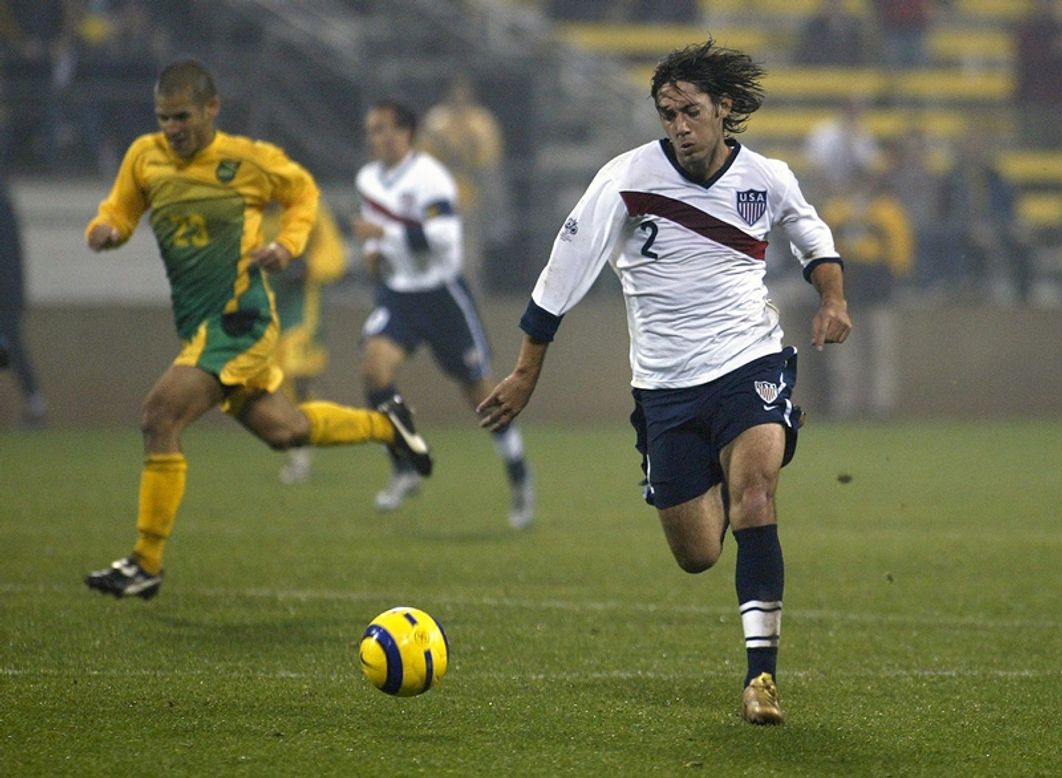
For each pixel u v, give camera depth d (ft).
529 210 209.56
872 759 52.75
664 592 88.38
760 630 58.13
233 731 55.21
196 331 79.92
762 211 61.67
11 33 204.95
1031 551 105.91
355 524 115.65
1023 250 232.12
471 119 203.82
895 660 70.38
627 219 61.21
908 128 262.47
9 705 58.54
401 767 50.90
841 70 284.20
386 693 56.75
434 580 91.15
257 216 81.20
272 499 130.41
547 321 61.11
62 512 118.73
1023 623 80.07
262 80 207.62
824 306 63.10
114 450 166.09
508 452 113.91
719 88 59.47
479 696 61.41
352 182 209.97
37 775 49.57
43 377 193.47
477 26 256.73
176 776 49.60
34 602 81.15
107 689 61.41
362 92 216.54
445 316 119.24
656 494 62.54
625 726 56.90
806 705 60.75
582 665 68.13
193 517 118.11
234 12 232.73
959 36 304.30
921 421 222.48
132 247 202.59
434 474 150.61
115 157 199.93
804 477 153.07
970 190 232.73
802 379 223.10
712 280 60.90
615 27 285.64
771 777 50.42
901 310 223.30
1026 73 269.44
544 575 93.76
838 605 85.35
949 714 59.41
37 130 197.77
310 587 87.86
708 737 55.36
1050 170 266.77
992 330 226.38
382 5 258.78
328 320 200.03
